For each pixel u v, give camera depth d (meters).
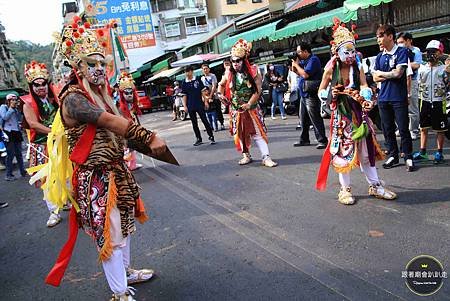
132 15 28.92
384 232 3.55
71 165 2.87
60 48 2.61
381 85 5.19
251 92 6.21
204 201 5.11
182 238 4.04
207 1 41.84
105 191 2.61
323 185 4.36
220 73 21.19
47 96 4.92
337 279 2.94
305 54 6.73
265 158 6.35
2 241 4.83
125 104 7.16
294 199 4.68
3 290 3.51
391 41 4.98
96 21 22.25
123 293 2.78
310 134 8.47
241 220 4.29
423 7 9.66
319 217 4.06
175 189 5.86
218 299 2.88
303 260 3.27
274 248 3.55
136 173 7.29
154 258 3.67
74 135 2.58
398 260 3.08
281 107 11.31
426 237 3.37
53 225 5.09
